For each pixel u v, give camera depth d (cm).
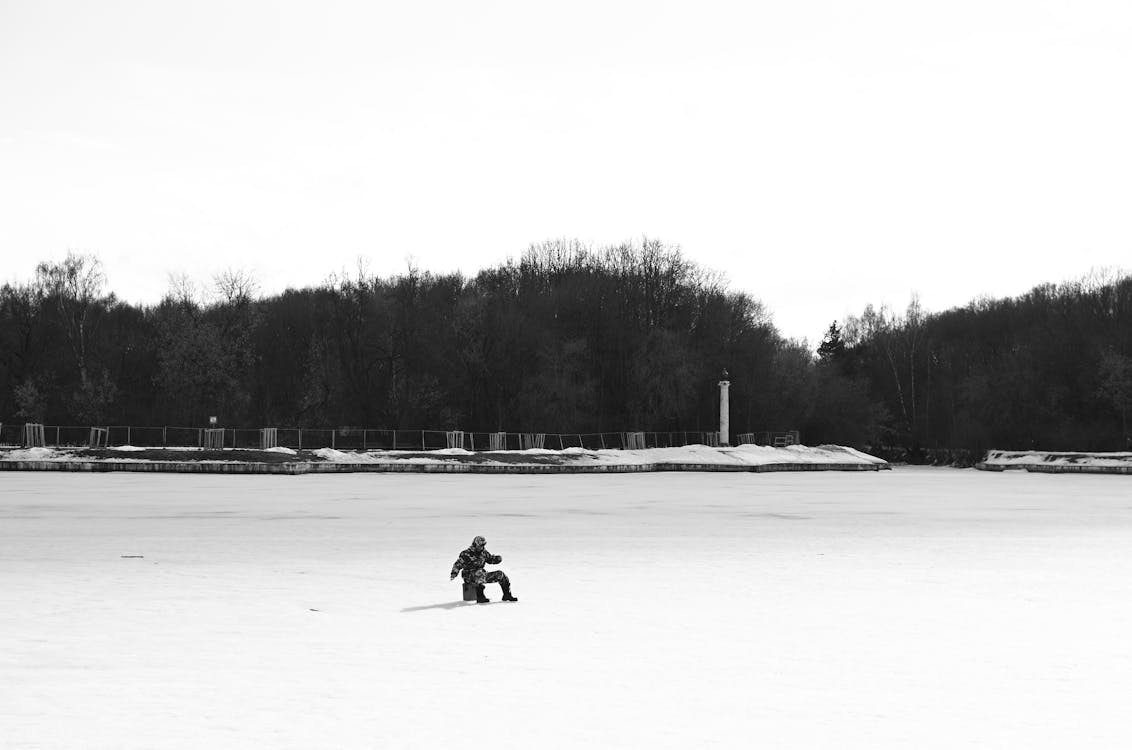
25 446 8350
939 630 1638
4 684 1273
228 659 1419
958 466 12312
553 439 10212
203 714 1140
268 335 11444
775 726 1102
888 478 8494
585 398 10544
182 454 7881
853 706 1184
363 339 10806
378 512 4153
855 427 13000
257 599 1948
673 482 7169
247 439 9725
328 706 1175
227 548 2836
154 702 1190
